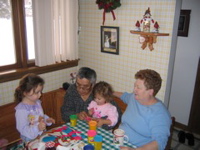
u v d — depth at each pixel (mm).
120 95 1886
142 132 1499
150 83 1394
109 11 2318
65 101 1983
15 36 2223
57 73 2646
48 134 1515
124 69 2398
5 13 2111
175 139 3033
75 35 2682
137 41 2191
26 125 1607
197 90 3088
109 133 1557
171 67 2051
